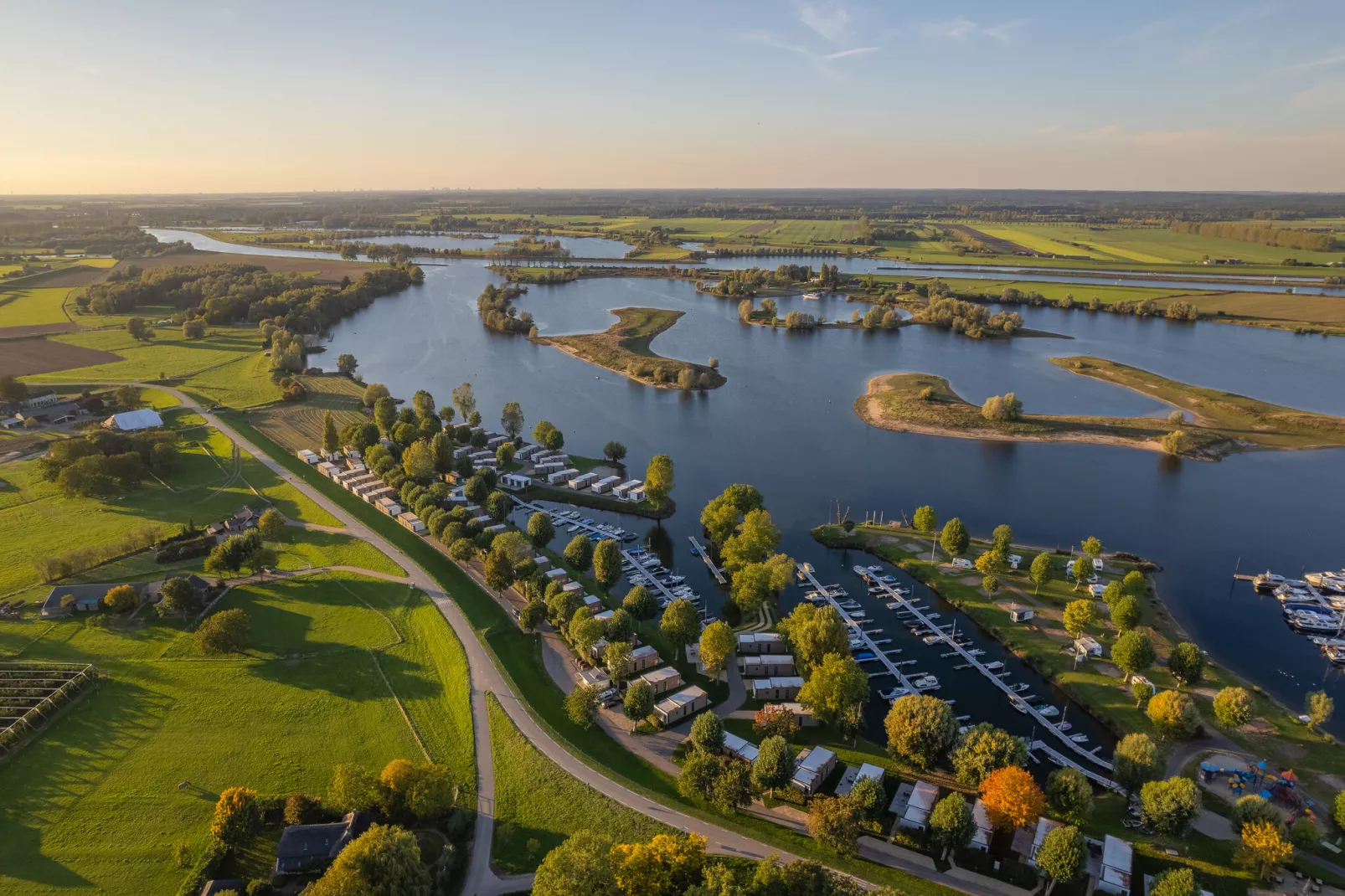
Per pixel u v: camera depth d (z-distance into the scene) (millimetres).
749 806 117062
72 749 126438
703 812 113438
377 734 130500
